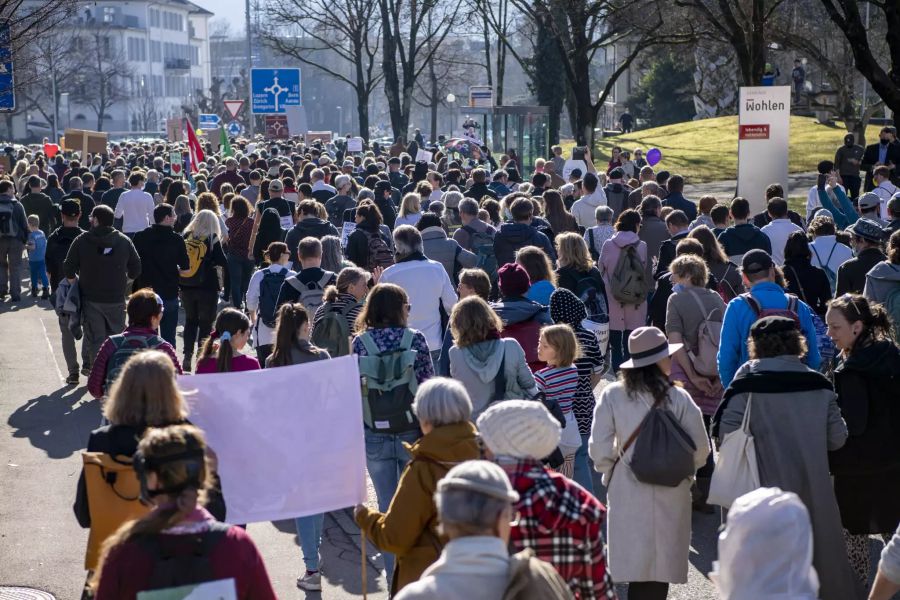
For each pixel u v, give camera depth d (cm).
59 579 871
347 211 1894
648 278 1563
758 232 1345
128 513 569
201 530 447
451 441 585
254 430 680
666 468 698
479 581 414
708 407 1004
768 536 403
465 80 10275
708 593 845
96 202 2702
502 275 967
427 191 2058
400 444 809
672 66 9356
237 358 852
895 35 2542
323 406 689
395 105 6419
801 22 5178
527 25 6191
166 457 445
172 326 1581
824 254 1318
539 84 5972
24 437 1298
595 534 520
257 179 2395
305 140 5569
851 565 750
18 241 2386
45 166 3747
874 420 768
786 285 1129
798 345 729
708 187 4762
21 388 1562
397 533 584
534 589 409
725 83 7950
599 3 4272
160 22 17600
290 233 1633
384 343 802
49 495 1084
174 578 438
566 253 1252
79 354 1839
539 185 2169
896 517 773
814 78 7244
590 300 1241
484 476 424
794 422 713
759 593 402
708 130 6838
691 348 1004
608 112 11881
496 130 4372
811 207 2034
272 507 682
